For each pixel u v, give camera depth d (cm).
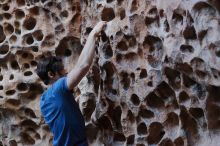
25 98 347
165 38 260
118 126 301
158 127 281
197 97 255
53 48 336
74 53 335
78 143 275
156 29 269
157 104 280
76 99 322
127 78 288
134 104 285
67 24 329
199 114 261
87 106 313
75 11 327
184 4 248
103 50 294
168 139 276
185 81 259
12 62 349
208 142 257
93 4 307
